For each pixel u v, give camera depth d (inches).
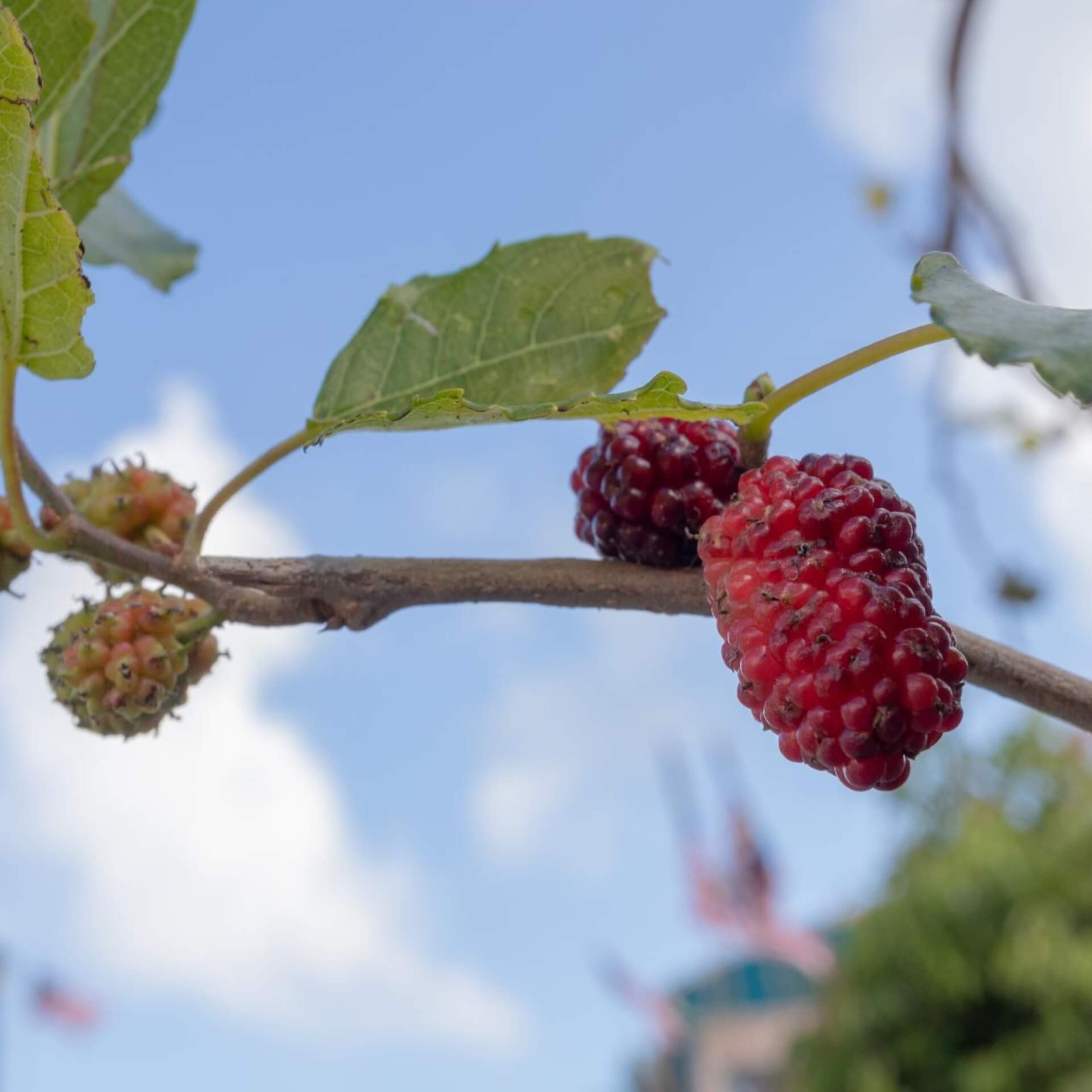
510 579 7.7
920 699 6.9
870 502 7.2
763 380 7.5
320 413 8.2
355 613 7.7
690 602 7.7
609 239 8.4
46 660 8.2
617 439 7.8
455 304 8.4
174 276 10.1
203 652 8.2
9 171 6.9
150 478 8.4
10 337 7.3
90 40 7.6
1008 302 6.5
